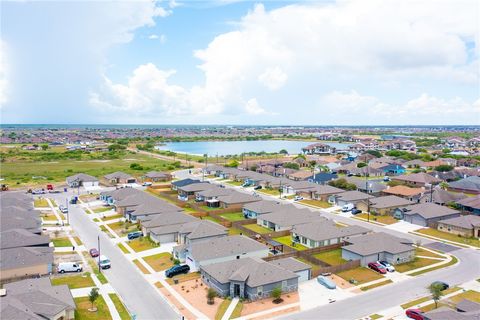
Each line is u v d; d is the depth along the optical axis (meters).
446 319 43.53
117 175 159.12
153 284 60.94
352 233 83.00
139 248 78.19
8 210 95.00
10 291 52.72
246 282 56.34
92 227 93.31
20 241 74.62
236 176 166.12
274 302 54.88
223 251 68.62
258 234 85.75
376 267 66.81
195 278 63.44
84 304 53.81
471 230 86.88
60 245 79.62
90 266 68.56
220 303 54.50
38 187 145.38
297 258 73.75
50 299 49.44
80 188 146.12
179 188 135.88
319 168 191.75
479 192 132.12
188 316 50.78
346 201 115.06
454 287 59.75
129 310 52.31
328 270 65.62
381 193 130.38
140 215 95.06
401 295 57.03
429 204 102.62
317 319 49.78
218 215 107.00
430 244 81.94
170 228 83.44
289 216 92.94
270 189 145.88
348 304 54.16
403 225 96.88
